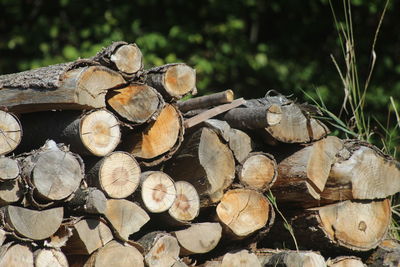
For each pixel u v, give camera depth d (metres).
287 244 9.20
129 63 7.61
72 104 7.22
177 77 8.02
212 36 22.53
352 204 9.09
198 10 22.70
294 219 8.98
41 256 7.07
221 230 8.32
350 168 8.91
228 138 8.20
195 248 8.12
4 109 7.20
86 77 7.31
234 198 8.38
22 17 22.27
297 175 8.67
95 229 7.35
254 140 8.70
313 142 8.83
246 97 22.67
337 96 21.50
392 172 9.45
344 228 8.98
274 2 22.89
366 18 22.56
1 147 6.99
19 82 7.63
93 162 7.50
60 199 7.09
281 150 8.93
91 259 7.42
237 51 22.36
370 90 21.50
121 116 7.70
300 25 23.38
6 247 6.81
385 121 20.97
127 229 7.55
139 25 22.22
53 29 21.47
